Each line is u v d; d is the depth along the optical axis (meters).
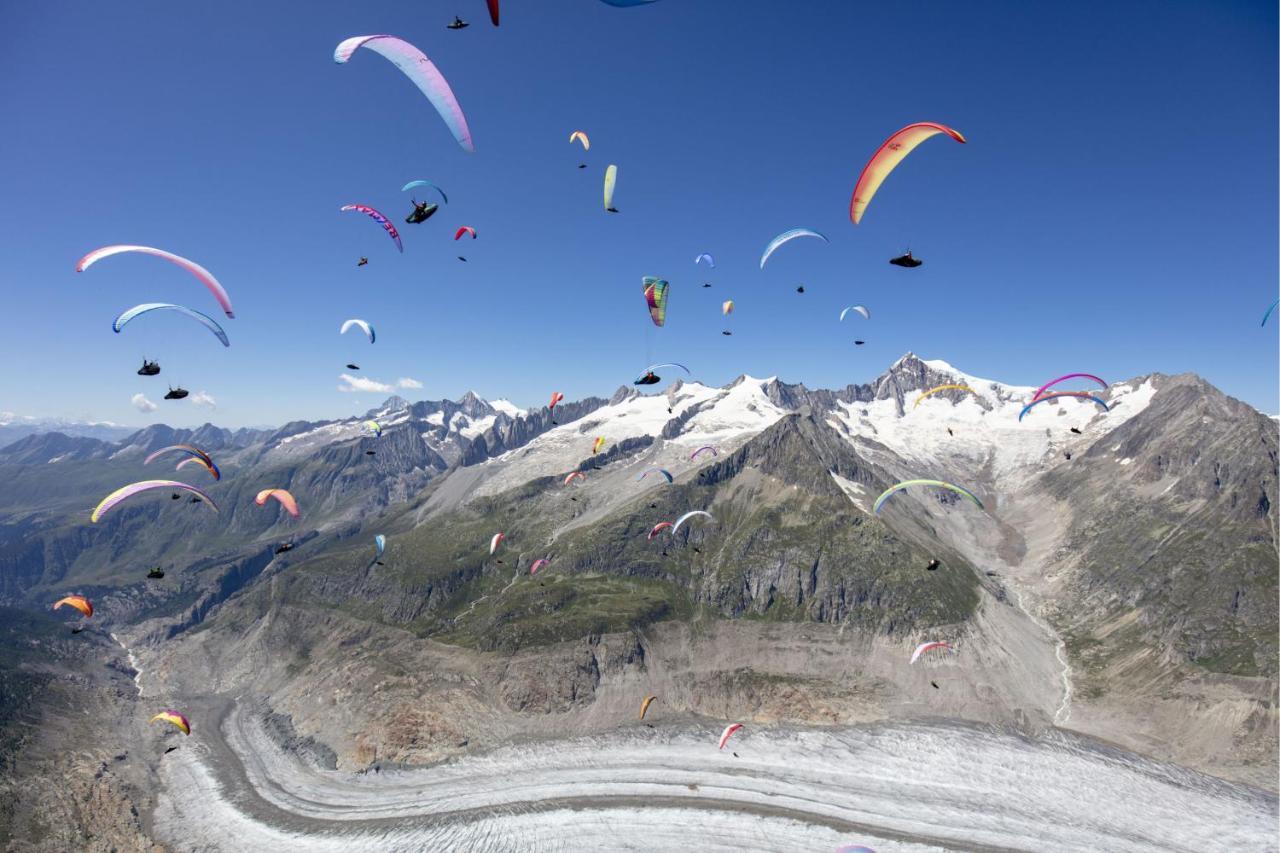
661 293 58.25
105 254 46.84
